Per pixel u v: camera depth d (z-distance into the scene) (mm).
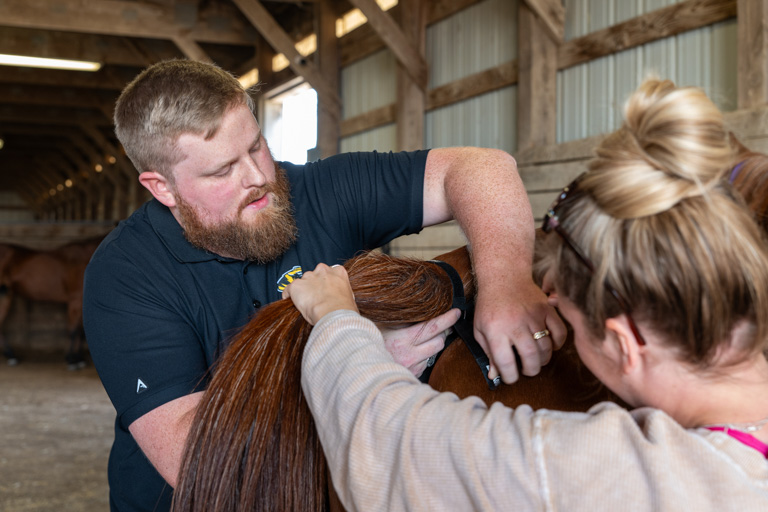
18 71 9812
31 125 14227
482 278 845
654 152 530
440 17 5867
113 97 11391
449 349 845
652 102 547
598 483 531
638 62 4055
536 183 4629
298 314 788
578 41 4418
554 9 4504
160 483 1066
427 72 6059
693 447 534
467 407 603
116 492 1124
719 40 3561
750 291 527
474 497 562
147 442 954
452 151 1186
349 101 7324
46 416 4438
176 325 1020
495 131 5344
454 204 1073
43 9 7055
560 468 542
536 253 779
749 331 545
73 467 3336
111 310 1012
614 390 634
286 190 1124
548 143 4676
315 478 766
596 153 584
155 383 979
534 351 752
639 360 584
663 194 521
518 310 771
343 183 1189
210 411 782
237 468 763
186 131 977
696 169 518
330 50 7367
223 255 1080
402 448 590
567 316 626
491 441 567
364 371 630
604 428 548
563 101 4621
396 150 6445
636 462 533
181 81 1014
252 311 1088
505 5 5195
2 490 2986
